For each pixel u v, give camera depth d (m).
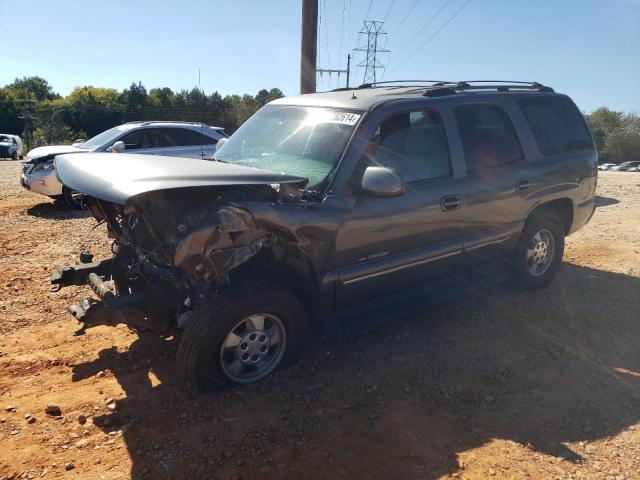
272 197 3.69
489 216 4.83
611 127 90.88
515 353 4.38
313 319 4.06
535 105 5.52
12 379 3.85
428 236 4.38
